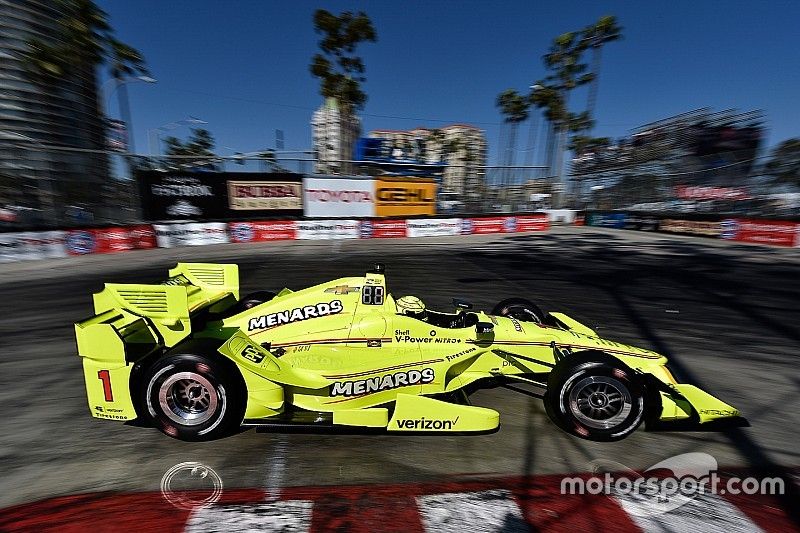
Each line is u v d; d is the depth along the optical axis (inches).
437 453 137.4
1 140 765.3
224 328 168.6
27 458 132.0
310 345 166.6
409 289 383.9
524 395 178.2
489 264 513.3
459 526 106.7
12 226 527.5
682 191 917.2
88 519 106.9
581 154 1407.5
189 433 137.6
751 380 201.3
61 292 368.5
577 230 924.0
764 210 741.3
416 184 789.2
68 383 187.8
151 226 613.6
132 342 155.9
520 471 129.4
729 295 368.5
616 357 160.4
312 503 113.5
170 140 1594.5
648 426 153.1
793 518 112.4
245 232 686.5
